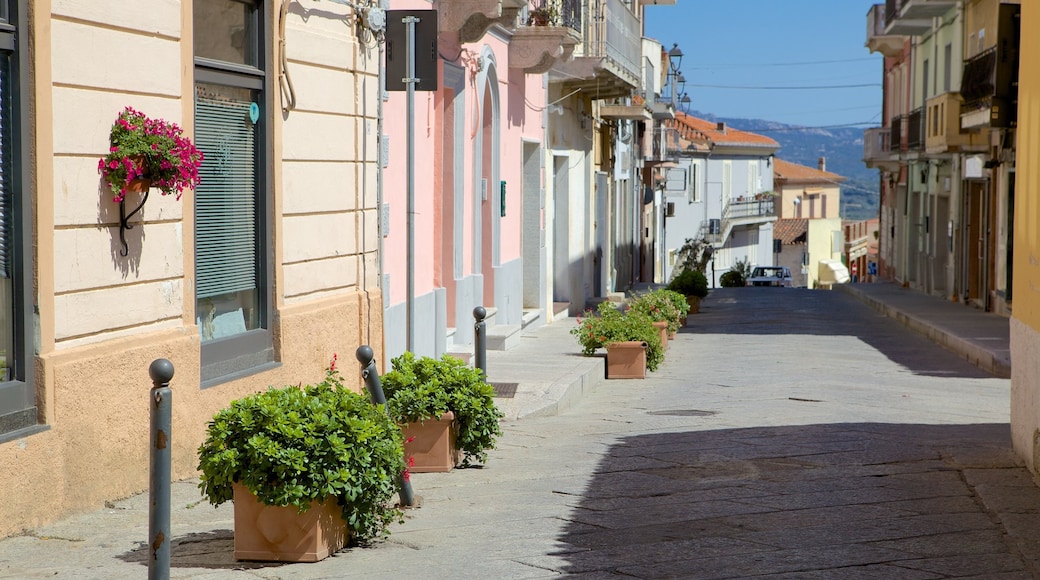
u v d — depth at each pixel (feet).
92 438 25.00
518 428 39.40
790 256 281.74
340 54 37.63
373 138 40.32
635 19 92.94
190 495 26.94
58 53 23.89
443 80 51.55
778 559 21.68
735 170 246.68
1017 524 23.93
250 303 33.22
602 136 102.53
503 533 23.81
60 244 24.17
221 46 31.50
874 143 153.48
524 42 64.95
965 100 99.66
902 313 95.35
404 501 26.27
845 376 57.26
